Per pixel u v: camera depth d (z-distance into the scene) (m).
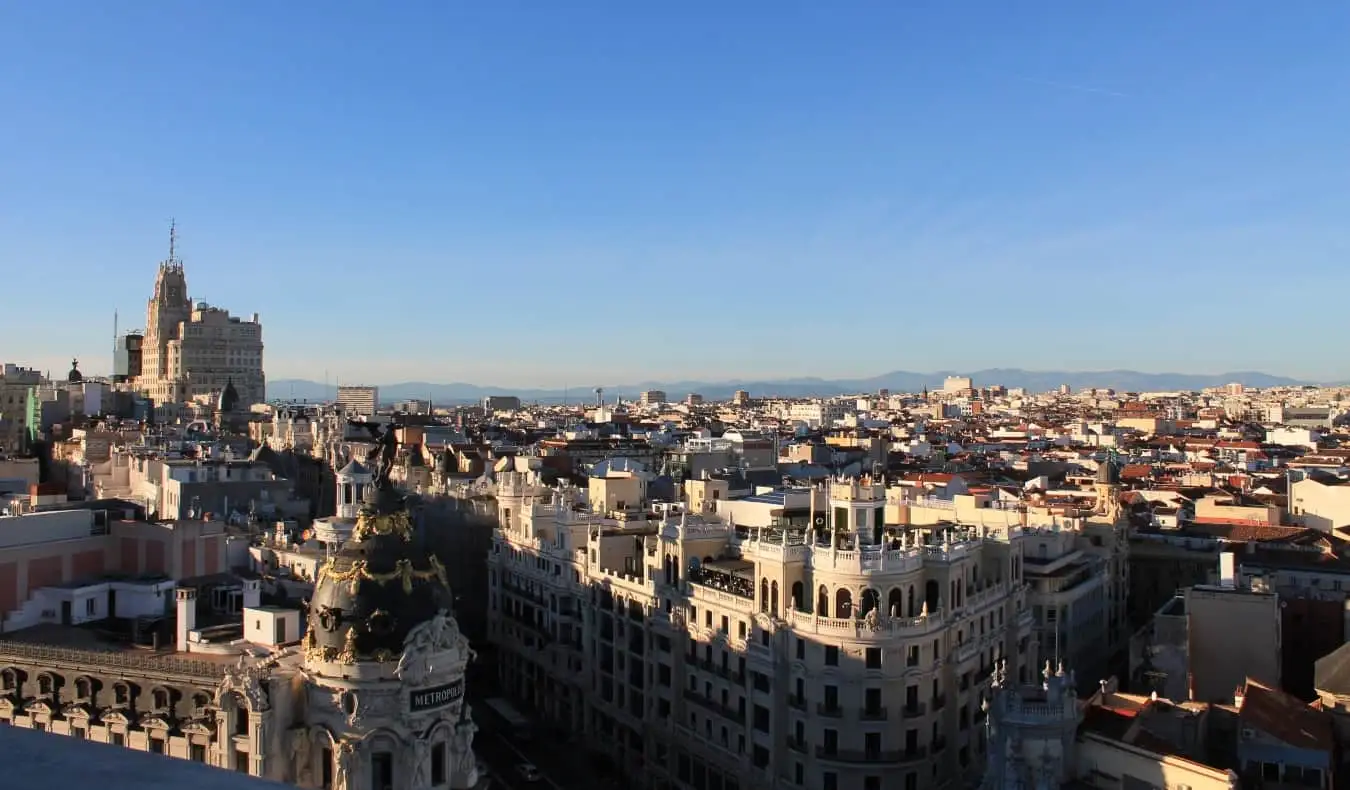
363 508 76.31
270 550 122.75
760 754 102.50
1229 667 101.44
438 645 71.31
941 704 98.56
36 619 99.19
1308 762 69.81
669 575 120.50
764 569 103.75
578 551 138.62
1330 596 123.56
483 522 173.38
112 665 84.38
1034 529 139.00
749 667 103.94
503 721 142.00
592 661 133.88
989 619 110.00
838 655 95.25
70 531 107.62
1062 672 70.12
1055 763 67.50
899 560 97.44
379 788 69.44
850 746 94.06
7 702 85.69
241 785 11.14
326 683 70.06
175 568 106.75
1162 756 64.06
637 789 119.25
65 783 10.83
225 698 73.69
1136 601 161.00
